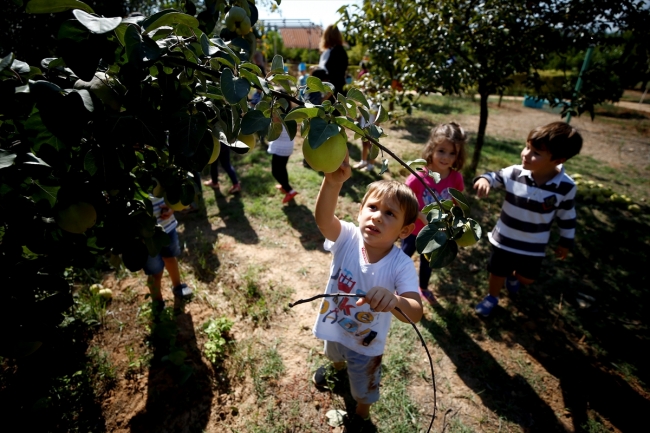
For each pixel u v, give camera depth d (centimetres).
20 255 108
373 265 167
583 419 216
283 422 207
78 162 96
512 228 261
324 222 161
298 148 679
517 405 223
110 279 311
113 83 94
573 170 679
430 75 387
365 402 191
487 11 409
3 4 148
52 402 204
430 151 266
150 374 230
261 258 349
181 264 335
